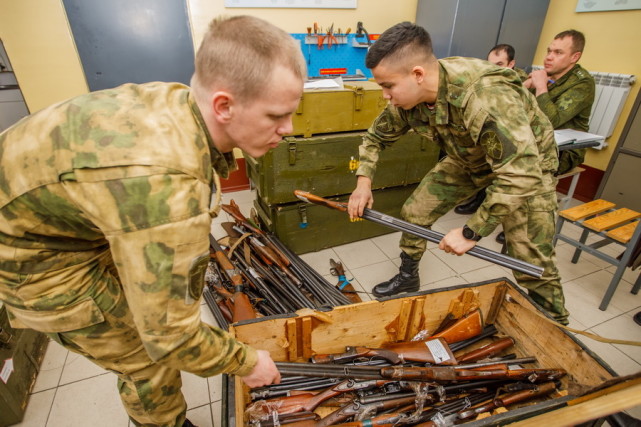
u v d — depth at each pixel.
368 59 1.19
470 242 1.20
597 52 2.76
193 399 1.36
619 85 2.61
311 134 1.97
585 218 2.06
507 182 1.07
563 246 2.43
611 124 2.71
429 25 2.96
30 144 0.59
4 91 2.79
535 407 0.91
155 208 0.53
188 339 0.59
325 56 2.92
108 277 0.79
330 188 2.12
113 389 1.40
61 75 2.40
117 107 0.60
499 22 2.81
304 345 1.34
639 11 2.45
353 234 2.40
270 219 2.21
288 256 2.05
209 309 1.81
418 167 2.34
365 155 1.66
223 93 0.58
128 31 2.42
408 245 1.81
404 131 1.63
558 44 2.23
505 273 2.14
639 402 0.45
